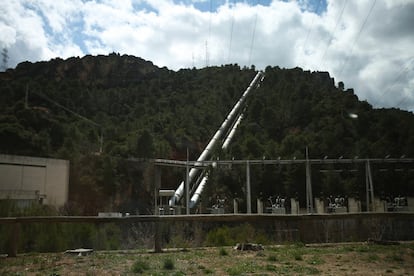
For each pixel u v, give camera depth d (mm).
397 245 11516
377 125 100688
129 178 82750
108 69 188625
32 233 12562
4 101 107250
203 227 14352
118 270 8211
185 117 140875
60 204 61688
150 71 197625
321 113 129375
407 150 86625
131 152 90062
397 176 91000
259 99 152875
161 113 146750
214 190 91625
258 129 134375
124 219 11047
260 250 10797
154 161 82812
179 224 13805
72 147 83500
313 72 192000
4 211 20312
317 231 13016
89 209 69625
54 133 91375
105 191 75188
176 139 119062
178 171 103312
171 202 78562
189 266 8562
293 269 8133
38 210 22141
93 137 104000
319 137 108562
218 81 190000
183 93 175250
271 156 102750
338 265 8602
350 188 91625
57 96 126125
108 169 78062
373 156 89312
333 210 74875
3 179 58562
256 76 192875
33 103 111625
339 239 13078
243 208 91500
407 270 8055
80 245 12500
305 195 93438
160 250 11008
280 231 13320
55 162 67500
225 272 7922
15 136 79688
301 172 94188
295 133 125500
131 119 139125
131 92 166250
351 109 111875
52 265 8898
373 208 70875
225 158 99875
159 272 7879
